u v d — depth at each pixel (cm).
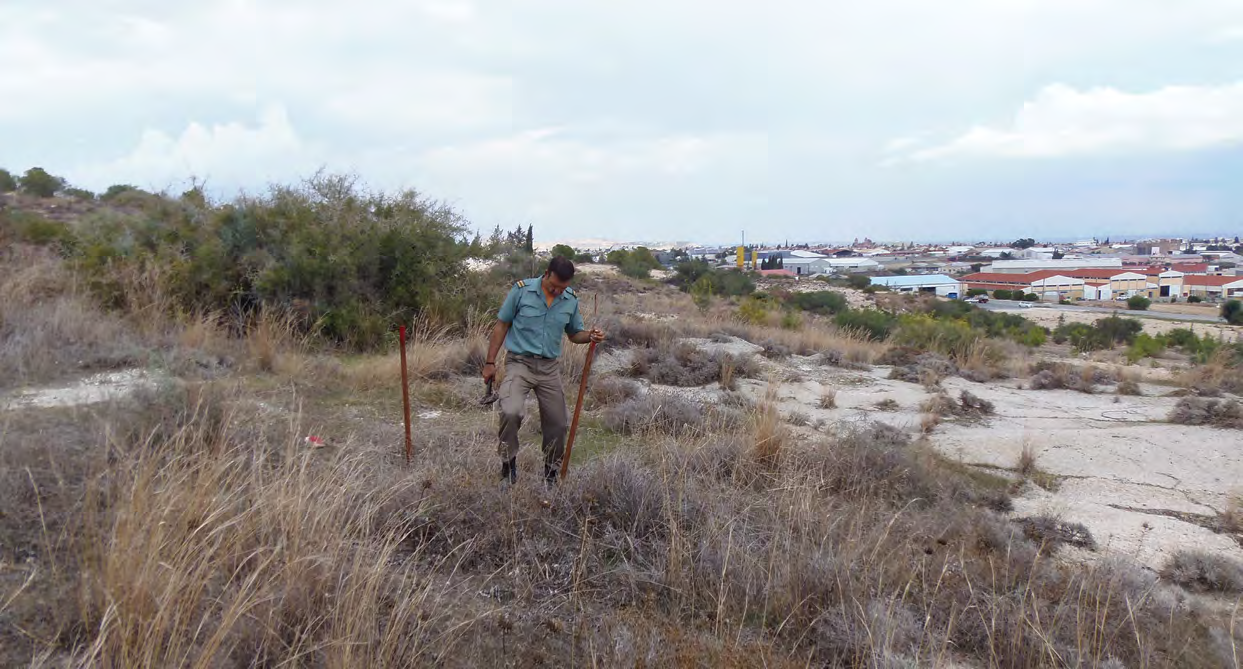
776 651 338
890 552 427
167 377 576
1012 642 341
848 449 617
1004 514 550
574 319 494
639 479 464
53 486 382
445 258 1135
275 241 1026
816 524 457
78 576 304
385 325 1006
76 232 1090
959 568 423
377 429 602
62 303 832
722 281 4169
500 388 479
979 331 1756
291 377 741
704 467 557
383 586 326
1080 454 705
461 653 304
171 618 269
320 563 317
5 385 597
